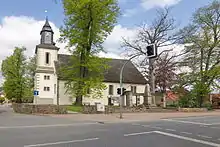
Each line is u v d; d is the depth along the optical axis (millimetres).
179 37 44469
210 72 45188
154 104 44750
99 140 12430
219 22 45781
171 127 18844
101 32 39625
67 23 39344
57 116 29609
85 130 16750
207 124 21625
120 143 11555
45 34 58562
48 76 56781
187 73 46781
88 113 33906
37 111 33750
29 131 16109
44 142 11828
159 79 53594
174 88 48719
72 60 42125
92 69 40219
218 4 45625
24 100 68438
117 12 40688
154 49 21375
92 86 39156
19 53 58906
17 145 11047
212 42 45500
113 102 54125
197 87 45938
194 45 45062
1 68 59469
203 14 45969
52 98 56219
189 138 13469
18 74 58812
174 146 10984
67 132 15641
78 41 38406
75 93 40312
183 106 46438
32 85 60938
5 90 60625
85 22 39281
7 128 17781
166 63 46969
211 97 54281
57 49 58156
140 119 26609
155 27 44719
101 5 38594
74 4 38062
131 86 57375
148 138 13188
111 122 23266
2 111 43219
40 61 56969
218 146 11289
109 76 56312
